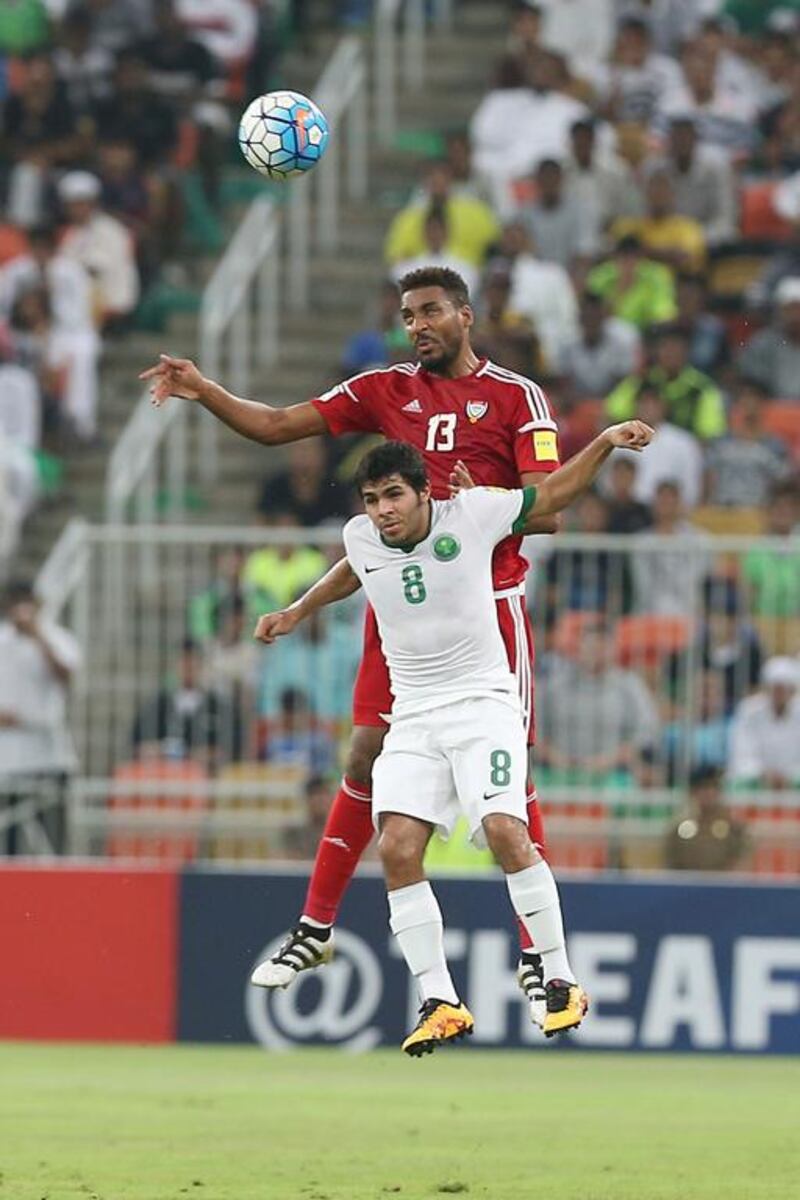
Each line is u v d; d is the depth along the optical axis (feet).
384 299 211.20
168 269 235.20
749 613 165.27
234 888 153.48
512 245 215.10
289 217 234.58
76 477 217.15
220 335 224.74
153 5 249.14
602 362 205.67
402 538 93.81
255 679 168.76
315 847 164.25
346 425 99.96
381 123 246.47
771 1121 118.01
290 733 168.55
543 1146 107.24
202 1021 153.38
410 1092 130.31
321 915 101.30
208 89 246.68
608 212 222.28
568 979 94.12
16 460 206.49
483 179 228.43
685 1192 91.71
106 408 224.74
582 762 166.09
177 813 169.37
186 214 239.09
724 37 237.04
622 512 181.47
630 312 212.02
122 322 228.63
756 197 225.35
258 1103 124.16
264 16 251.80
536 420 97.55
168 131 242.78
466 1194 90.48
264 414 98.84
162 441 215.10
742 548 165.17
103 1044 153.99
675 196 223.30
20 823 172.86
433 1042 92.79
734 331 212.02
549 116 232.32
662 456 192.54
